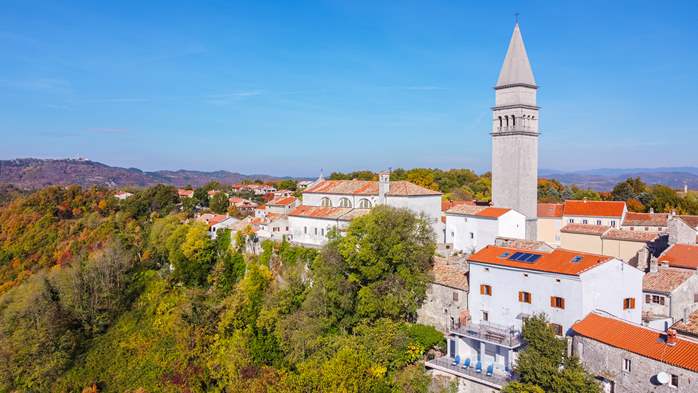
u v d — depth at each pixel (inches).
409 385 2172.7
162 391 2829.7
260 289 3152.1
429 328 2412.6
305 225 3722.9
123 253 4333.2
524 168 3612.2
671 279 2242.9
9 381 3029.0
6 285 4771.2
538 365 1776.6
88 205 6456.7
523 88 3619.6
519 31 3649.1
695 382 1441.9
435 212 3654.0
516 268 2140.7
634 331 1711.4
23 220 5905.5
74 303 3627.0
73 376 3117.6
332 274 2677.2
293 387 2108.8
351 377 1991.9
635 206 5482.3
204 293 3668.8
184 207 6619.1
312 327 2512.3
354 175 7795.3
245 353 2632.9
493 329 2178.9
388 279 2571.4
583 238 3531.0
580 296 1918.1
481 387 2021.4
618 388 1670.8
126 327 3597.4
